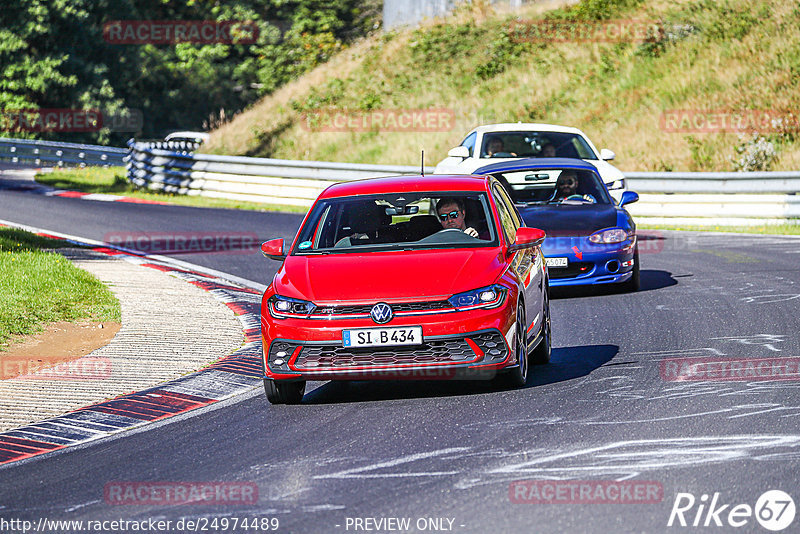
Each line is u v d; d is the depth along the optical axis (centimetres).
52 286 4516
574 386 2898
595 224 4638
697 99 10262
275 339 2792
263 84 18912
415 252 2986
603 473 2050
